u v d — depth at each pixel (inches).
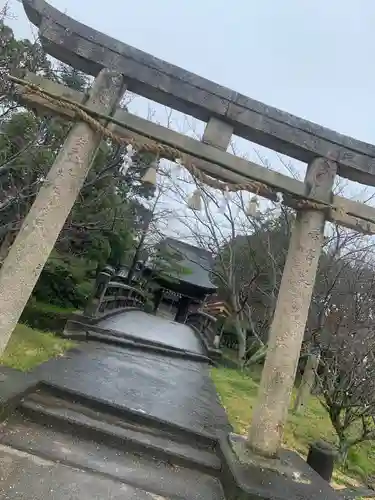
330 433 386.9
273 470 193.0
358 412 347.9
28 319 429.7
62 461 172.7
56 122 339.3
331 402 347.3
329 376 366.6
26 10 212.1
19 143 349.1
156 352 552.4
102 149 431.2
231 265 663.1
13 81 194.7
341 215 220.8
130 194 708.0
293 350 207.2
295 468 206.2
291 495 175.2
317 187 221.5
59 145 365.4
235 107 217.0
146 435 225.0
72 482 158.4
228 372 589.0
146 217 957.8
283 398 203.9
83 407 232.7
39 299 528.7
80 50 209.0
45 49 216.5
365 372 342.6
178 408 294.2
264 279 694.5
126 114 209.9
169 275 1311.5
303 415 422.6
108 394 265.4
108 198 500.7
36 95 202.1
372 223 222.2
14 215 365.7
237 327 660.7
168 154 206.1
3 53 286.0
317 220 220.4
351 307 450.6
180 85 214.4
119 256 744.3
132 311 941.8
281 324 210.8
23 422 197.3
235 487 175.0
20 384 213.0
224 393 421.1
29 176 349.4
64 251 550.6
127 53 211.9
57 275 542.3
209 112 217.6
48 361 296.0
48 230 192.2
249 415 348.8
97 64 211.9
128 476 179.3
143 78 211.0
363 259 547.8
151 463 201.2
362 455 377.4
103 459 188.5
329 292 454.6
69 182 197.2
